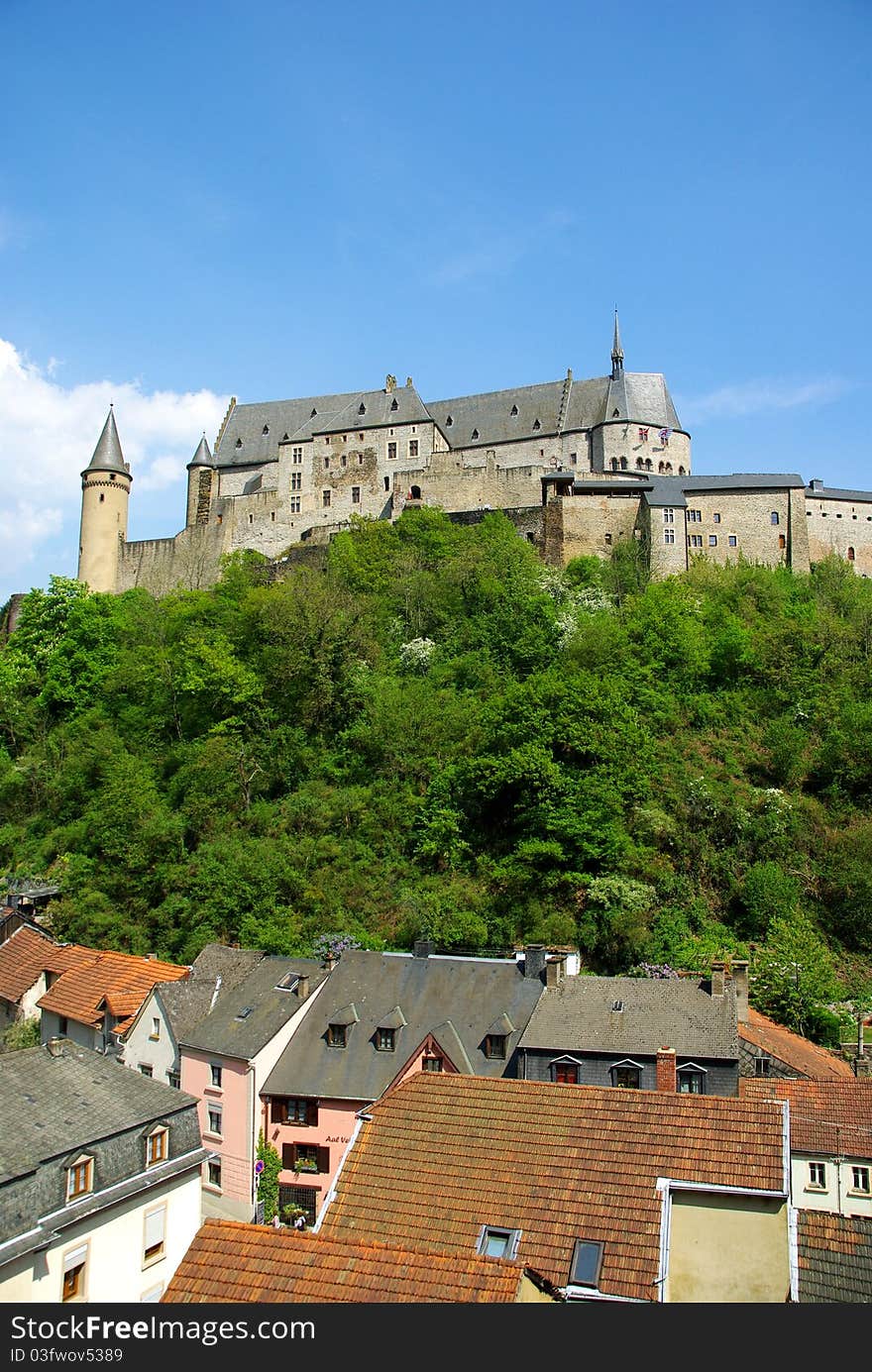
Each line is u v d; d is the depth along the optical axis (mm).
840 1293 24141
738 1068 40000
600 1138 25125
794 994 54125
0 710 97625
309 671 81438
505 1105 26781
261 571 110750
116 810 70750
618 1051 41031
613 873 61375
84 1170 27984
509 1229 23203
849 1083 39656
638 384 127500
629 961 57625
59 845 74750
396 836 68000
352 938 57156
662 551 105062
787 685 85125
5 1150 26641
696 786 70812
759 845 67812
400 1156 25906
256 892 62531
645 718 79500
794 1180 37250
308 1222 41812
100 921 64250
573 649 85188
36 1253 25984
